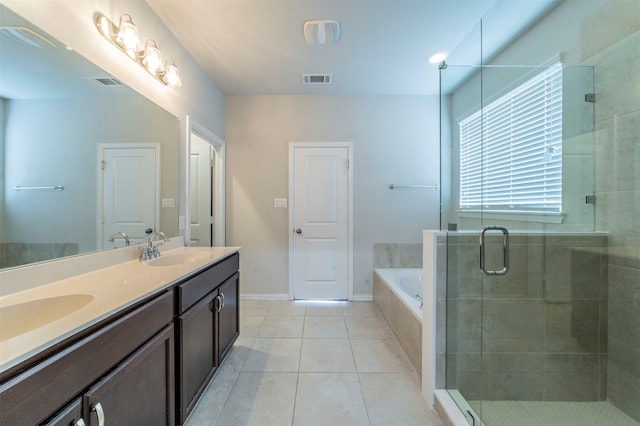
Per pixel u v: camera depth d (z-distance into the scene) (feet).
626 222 4.75
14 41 3.51
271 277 10.94
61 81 4.07
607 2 4.82
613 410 5.00
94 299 3.25
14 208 3.47
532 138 5.95
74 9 4.20
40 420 2.19
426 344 5.31
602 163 5.01
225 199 10.74
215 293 5.73
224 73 8.93
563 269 5.38
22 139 3.61
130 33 4.96
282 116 10.73
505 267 5.36
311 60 8.16
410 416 4.87
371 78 9.39
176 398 4.29
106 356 2.88
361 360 6.62
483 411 4.75
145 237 5.84
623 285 4.85
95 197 4.67
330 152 10.82
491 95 6.67
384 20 6.41
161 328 3.90
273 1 5.79
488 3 5.88
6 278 3.34
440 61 8.21
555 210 5.51
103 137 4.79
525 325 5.32
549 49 5.84
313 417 4.81
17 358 2.02
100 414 2.69
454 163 6.53
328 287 10.95
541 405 5.20
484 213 5.71
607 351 5.07
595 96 5.06
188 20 6.35
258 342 7.49
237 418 4.78
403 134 10.84
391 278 9.30
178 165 7.12
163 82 6.43
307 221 10.89
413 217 10.93
